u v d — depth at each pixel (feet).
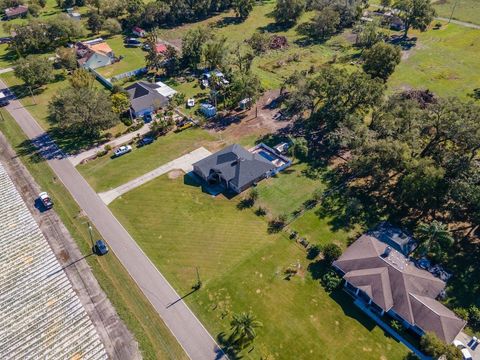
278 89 361.51
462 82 367.25
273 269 197.88
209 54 384.88
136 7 508.94
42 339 169.37
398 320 171.94
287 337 167.63
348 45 451.12
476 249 205.36
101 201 242.58
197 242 214.07
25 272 198.70
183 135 303.68
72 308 181.37
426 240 202.08
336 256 197.16
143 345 165.89
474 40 452.76
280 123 313.94
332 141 269.03
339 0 506.07
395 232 211.61
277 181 255.91
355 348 163.43
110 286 191.01
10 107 347.36
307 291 187.01
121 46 469.16
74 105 284.41
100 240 211.41
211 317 176.35
